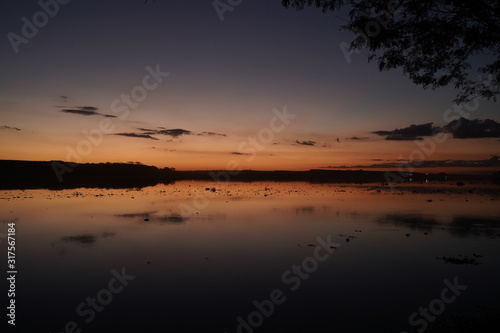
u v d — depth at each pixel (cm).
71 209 1425
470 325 422
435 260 714
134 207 1523
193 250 788
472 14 475
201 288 558
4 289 547
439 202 1802
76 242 855
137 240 882
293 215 1325
